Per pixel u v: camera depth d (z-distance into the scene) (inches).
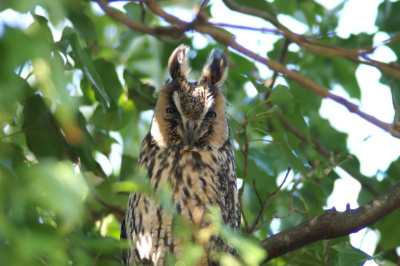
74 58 316.5
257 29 364.5
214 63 422.6
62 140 346.6
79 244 189.8
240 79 533.3
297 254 411.8
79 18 339.3
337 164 410.3
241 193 368.8
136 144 482.9
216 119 406.9
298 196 463.5
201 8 366.6
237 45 350.0
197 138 390.6
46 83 143.9
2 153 197.2
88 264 185.8
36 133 342.3
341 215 338.0
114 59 534.9
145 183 192.9
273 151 513.3
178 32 374.9
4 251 151.7
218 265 349.4
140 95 460.1
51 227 170.9
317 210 405.1
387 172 494.9
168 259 239.1
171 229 362.0
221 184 391.2
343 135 552.7
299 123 355.9
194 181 381.1
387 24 474.3
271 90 352.5
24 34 138.6
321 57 543.8
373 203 339.0
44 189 143.0
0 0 137.3
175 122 399.9
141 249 375.2
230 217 393.4
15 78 149.3
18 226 157.1
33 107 334.6
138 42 525.7
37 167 143.3
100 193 408.5
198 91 406.0
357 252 322.7
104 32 566.6
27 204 158.1
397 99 467.5
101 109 411.2
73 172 150.8
